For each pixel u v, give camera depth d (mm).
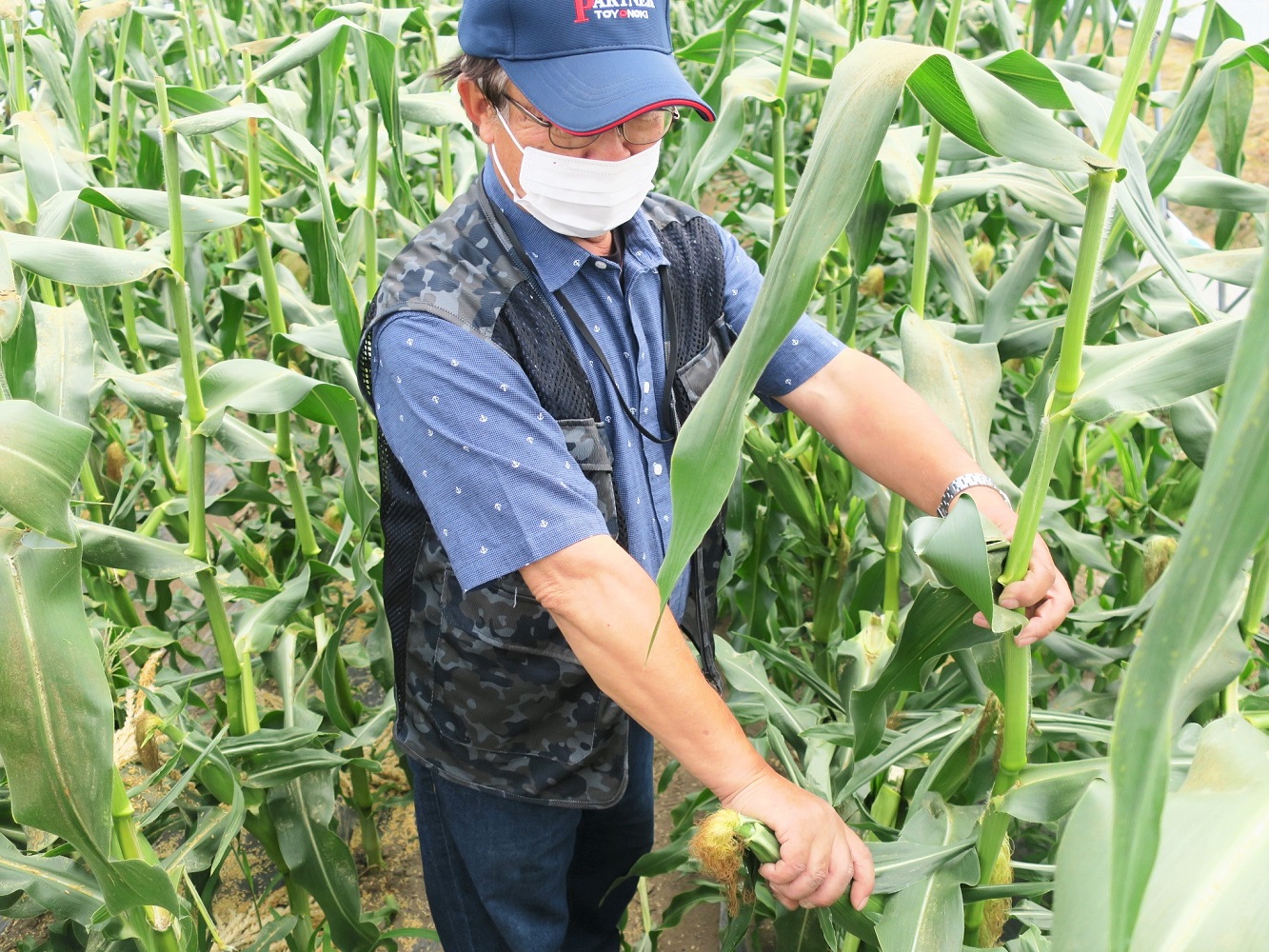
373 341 1363
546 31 1231
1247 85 2109
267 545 2820
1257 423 503
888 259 3117
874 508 2107
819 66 2363
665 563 763
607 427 1448
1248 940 729
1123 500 2451
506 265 1358
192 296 2561
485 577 1287
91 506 2213
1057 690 2750
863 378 1513
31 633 1021
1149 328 2668
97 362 2035
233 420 2104
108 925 1417
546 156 1281
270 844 1984
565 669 1477
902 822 1940
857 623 2273
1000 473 1582
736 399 759
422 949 2361
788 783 1271
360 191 2082
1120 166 938
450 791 1649
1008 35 2230
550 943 1769
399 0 2666
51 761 1041
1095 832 845
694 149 2492
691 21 4789
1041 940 1387
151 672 1460
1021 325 2111
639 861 1852
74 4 2238
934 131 1752
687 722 1243
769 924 2271
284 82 3316
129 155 3100
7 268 1107
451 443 1285
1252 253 1854
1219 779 850
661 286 1496
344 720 2137
